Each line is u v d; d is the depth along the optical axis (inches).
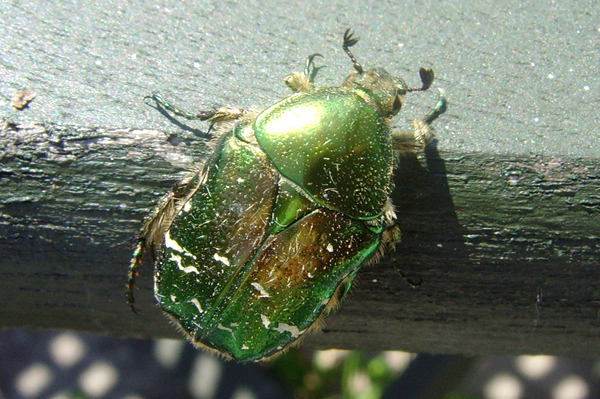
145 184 2.6
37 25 2.9
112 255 2.6
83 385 4.7
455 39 3.0
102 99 2.8
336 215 2.7
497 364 5.1
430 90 2.9
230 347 2.7
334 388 4.8
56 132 2.6
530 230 2.6
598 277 2.6
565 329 2.7
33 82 2.8
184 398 4.6
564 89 2.9
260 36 3.0
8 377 4.7
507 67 3.0
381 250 2.7
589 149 2.7
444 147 2.7
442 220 2.6
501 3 3.1
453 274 2.6
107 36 2.9
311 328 2.7
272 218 2.7
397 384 4.2
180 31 3.0
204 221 2.7
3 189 2.6
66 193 2.6
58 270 2.6
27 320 2.8
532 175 2.6
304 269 2.7
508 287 2.6
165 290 2.7
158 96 2.8
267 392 4.7
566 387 4.9
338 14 3.1
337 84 3.0
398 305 2.7
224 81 2.9
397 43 3.0
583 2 3.1
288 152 2.8
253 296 2.7
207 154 2.7
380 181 2.8
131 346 4.9
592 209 2.6
